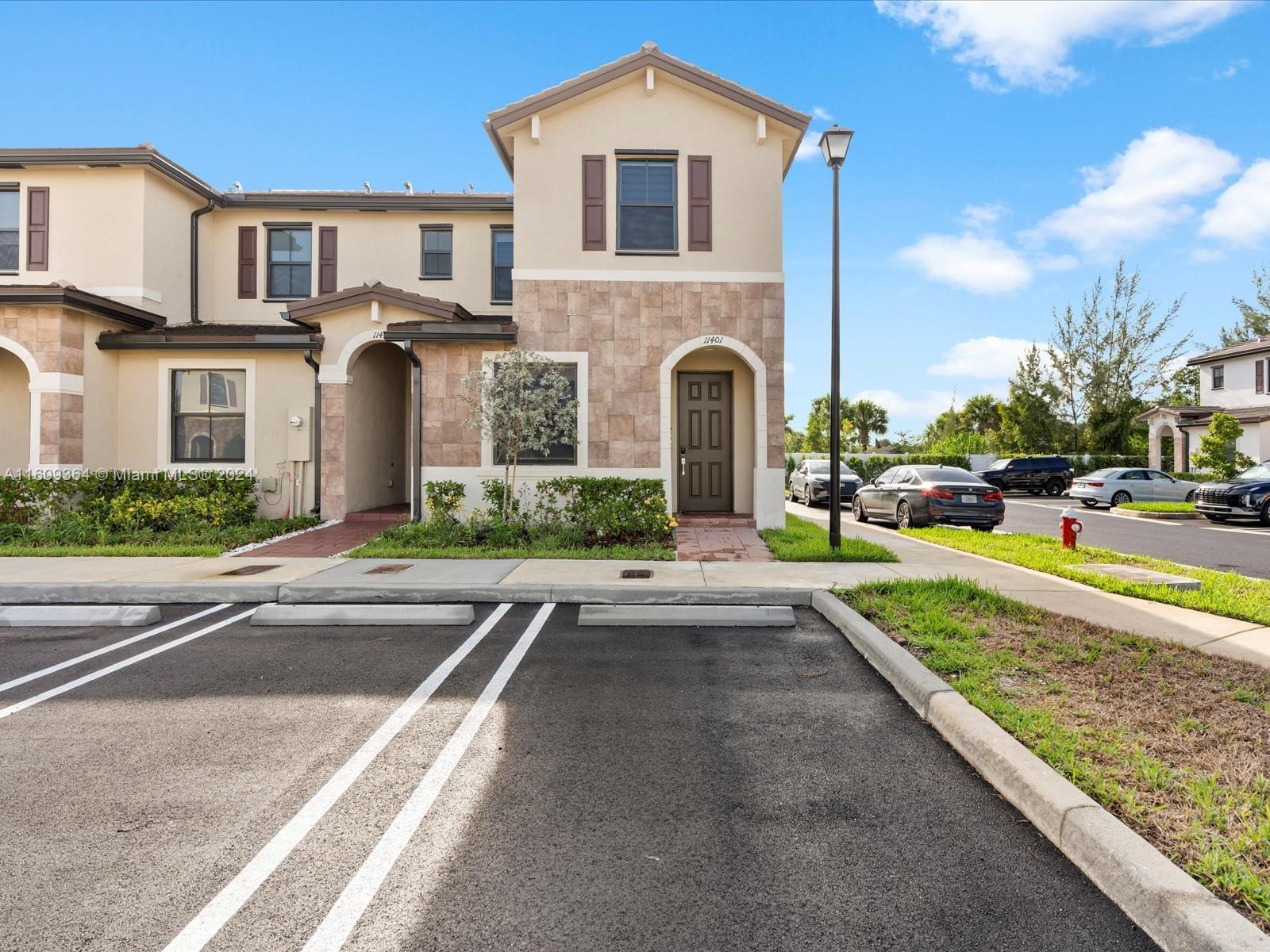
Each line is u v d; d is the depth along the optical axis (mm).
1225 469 20938
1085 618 6211
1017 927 2377
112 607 6609
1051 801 2941
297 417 12789
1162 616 6301
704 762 3660
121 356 12961
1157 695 4285
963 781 3447
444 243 15758
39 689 4746
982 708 4016
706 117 12180
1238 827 2781
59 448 11781
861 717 4281
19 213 13797
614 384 11945
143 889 2578
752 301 12078
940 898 2537
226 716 4266
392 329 11531
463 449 11727
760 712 4367
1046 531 15203
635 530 10523
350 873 2678
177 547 9727
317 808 3178
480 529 10766
